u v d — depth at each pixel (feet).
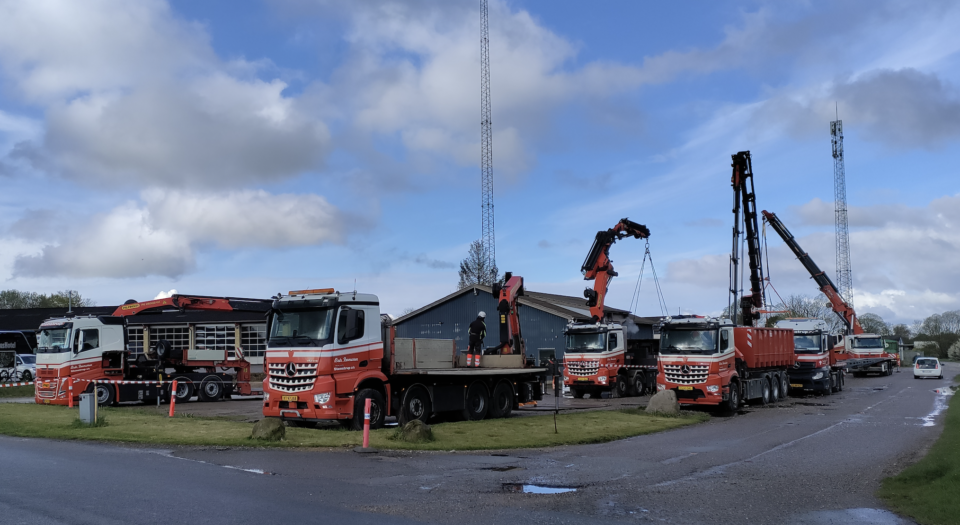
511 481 34.32
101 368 82.48
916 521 27.25
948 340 377.09
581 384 99.71
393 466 38.04
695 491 32.58
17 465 36.22
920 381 152.15
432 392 61.77
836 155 258.78
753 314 107.96
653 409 72.69
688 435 56.29
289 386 54.29
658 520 26.78
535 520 26.12
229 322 146.00
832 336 119.14
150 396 85.15
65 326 80.74
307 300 55.26
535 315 136.98
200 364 93.61
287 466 37.22
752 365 86.17
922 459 41.04
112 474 33.53
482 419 66.80
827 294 167.22
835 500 30.99
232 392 96.89
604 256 103.14
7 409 72.69
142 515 24.98
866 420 68.39
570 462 41.06
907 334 409.49
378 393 56.70
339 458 40.63
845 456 44.50
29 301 294.25
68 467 35.60
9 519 24.14
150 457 39.86
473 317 143.64
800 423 66.03
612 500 30.17
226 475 33.83
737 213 107.55
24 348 160.86
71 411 70.28
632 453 45.50
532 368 74.13
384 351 58.85
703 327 78.48
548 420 64.59
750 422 67.41
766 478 36.35
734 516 27.73
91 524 23.54
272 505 27.12
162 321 146.82
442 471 36.86
